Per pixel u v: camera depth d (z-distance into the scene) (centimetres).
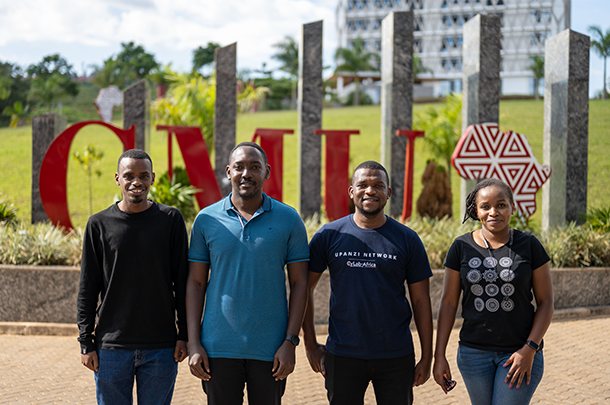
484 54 834
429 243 678
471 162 797
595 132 2431
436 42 6256
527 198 809
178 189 825
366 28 6366
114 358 252
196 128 827
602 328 590
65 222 766
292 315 252
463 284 252
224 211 259
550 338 551
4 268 604
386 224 262
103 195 1878
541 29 5897
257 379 246
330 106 4634
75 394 404
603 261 716
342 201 820
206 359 245
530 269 241
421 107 3341
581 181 851
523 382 235
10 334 589
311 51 841
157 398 257
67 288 603
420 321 260
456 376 451
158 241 256
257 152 258
